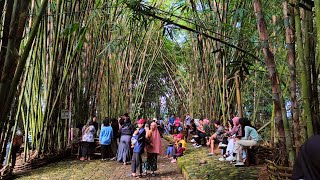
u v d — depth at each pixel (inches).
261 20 93.5
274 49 193.3
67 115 269.0
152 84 810.8
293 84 99.3
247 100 314.3
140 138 202.8
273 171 102.0
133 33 349.4
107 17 280.2
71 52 254.1
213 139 250.8
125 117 274.5
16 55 63.1
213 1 223.1
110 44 250.8
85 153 277.6
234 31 177.0
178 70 603.8
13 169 219.3
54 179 196.5
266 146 205.5
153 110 893.8
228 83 249.4
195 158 237.8
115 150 291.6
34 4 197.0
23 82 213.5
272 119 184.1
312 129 90.5
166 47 603.8
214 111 287.3
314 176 51.8
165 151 346.9
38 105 243.0
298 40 92.3
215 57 256.4
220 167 189.3
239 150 190.7
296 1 92.5
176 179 191.9
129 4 135.9
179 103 733.3
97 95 340.8
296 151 96.7
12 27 62.4
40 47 233.1
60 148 277.6
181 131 430.0
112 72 382.6
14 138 208.8
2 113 63.6
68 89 284.5
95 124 310.2
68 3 240.5
